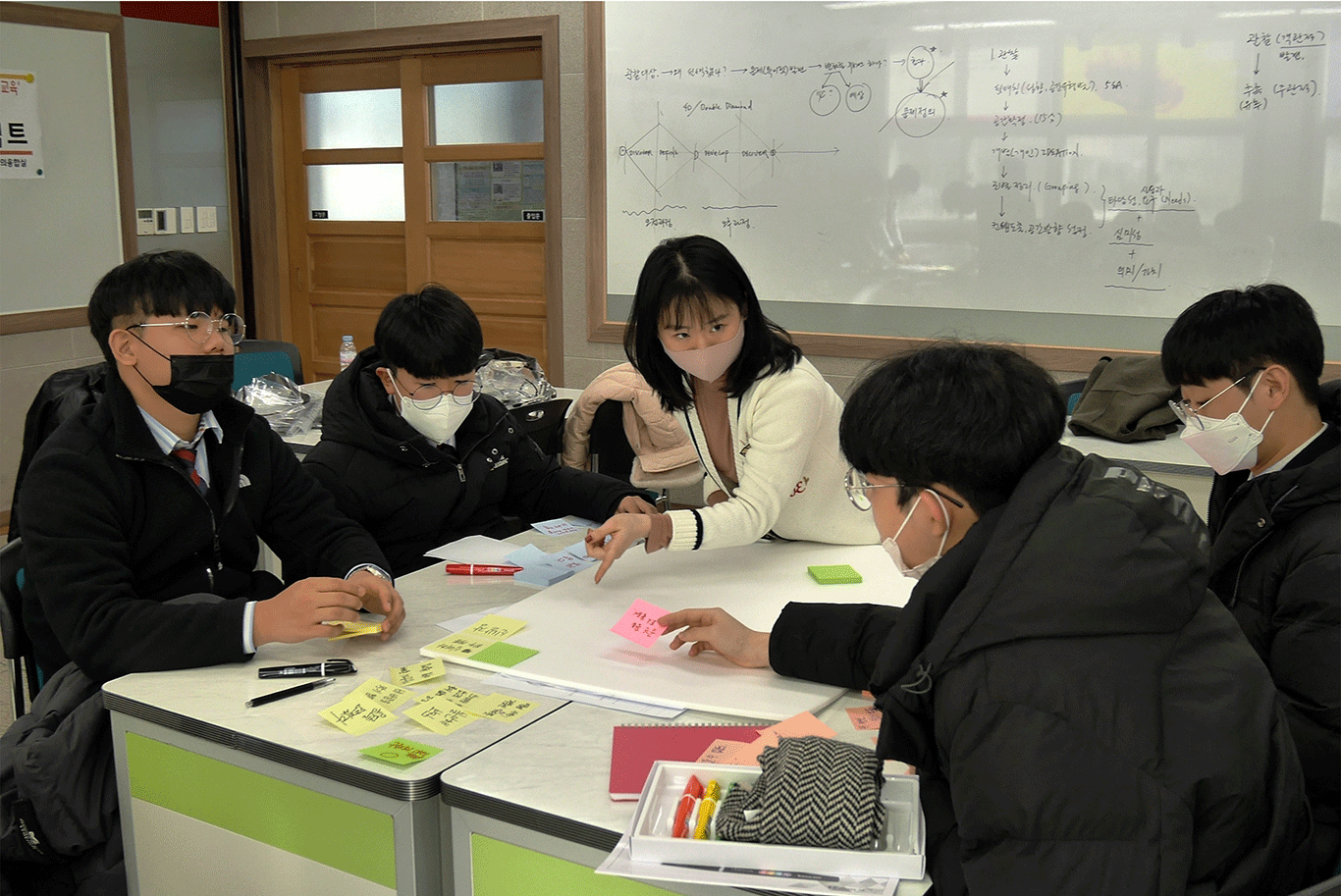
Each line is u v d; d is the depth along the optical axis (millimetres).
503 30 4652
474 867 1155
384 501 2135
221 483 1687
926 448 959
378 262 5363
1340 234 3529
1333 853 1114
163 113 4992
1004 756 868
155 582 1653
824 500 1926
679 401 1866
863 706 1328
